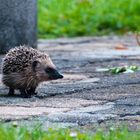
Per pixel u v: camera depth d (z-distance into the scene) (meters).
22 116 7.51
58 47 17.23
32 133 6.20
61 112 7.79
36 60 9.25
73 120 7.29
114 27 22.56
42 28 21.73
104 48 16.83
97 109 8.01
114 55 14.88
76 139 6.05
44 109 8.01
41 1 23.92
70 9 23.69
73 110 7.93
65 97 8.98
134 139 6.13
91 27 22.30
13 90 9.31
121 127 6.86
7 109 8.00
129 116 7.57
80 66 12.70
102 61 13.58
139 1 23.73
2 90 9.70
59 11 23.36
